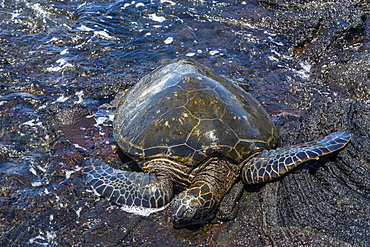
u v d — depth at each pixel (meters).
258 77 5.28
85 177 4.62
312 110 4.90
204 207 4.43
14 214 4.50
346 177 4.56
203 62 5.38
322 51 5.44
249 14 6.08
